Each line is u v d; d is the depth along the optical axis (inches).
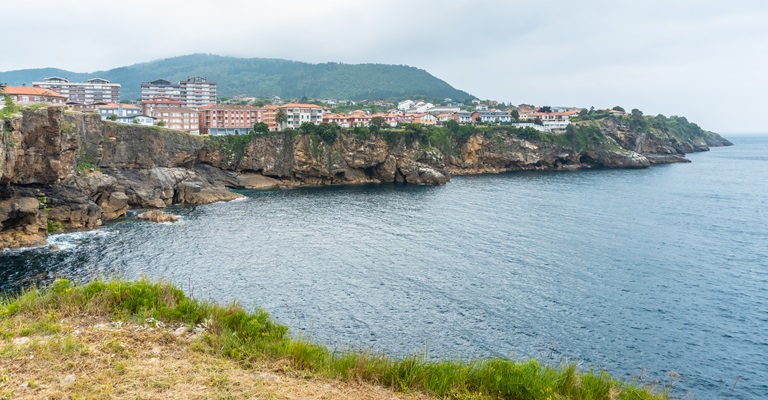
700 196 4554.6
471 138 6840.6
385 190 5108.3
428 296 1910.7
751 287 2053.4
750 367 1414.9
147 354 695.1
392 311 1752.0
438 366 745.6
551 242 2805.1
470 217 3572.8
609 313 1770.4
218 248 2610.7
